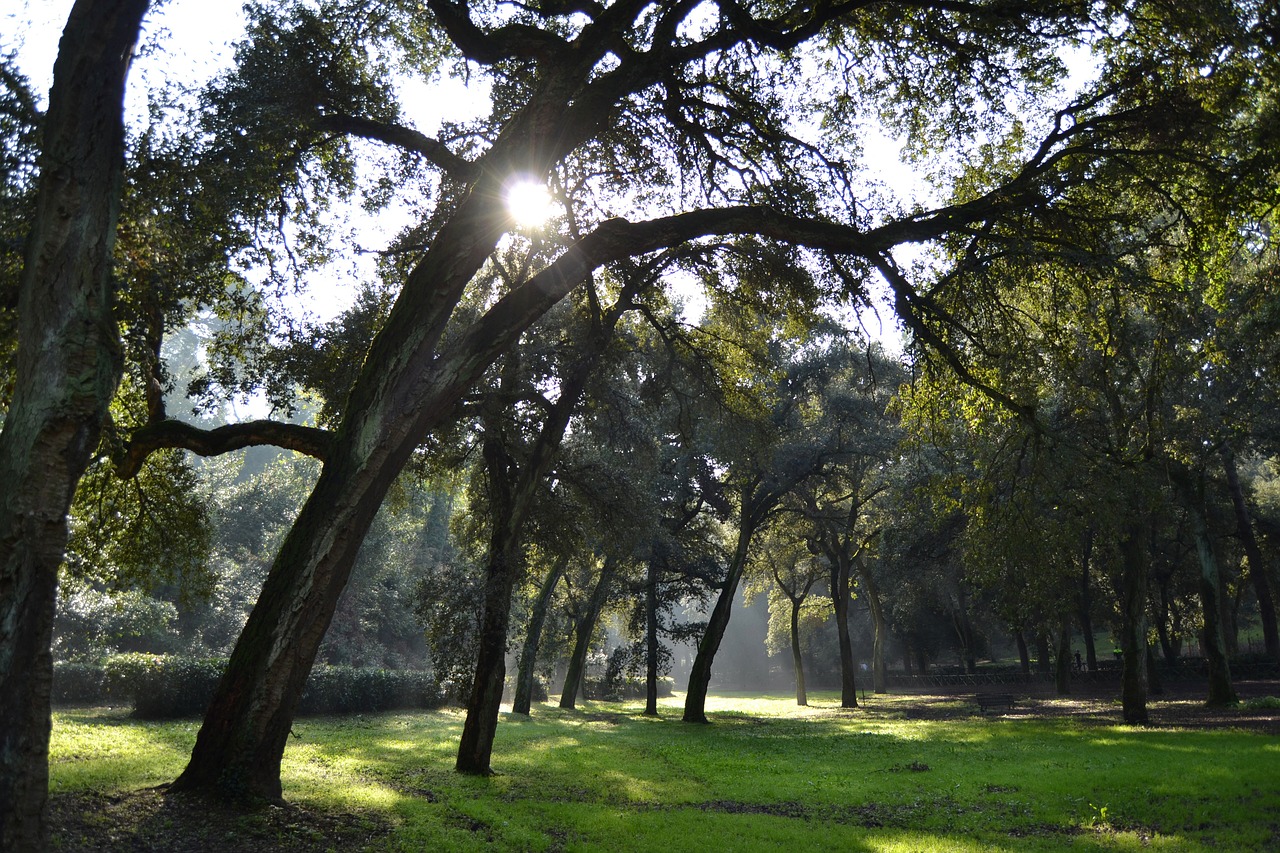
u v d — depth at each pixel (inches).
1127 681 965.8
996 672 2272.4
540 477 629.6
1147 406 703.1
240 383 598.2
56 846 282.7
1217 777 545.6
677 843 392.2
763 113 561.6
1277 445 1208.8
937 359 627.2
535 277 451.2
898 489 1301.7
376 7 533.0
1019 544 636.7
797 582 2089.1
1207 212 518.9
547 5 480.4
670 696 2429.9
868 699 1925.4
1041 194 541.3
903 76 581.6
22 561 244.7
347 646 1697.8
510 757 716.0
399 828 377.7
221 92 455.2
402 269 621.0
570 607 1568.7
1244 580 1765.5
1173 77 504.1
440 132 597.9
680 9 468.1
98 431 269.6
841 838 409.4
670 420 1047.6
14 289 336.5
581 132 461.4
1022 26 501.0
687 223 484.7
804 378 1254.3
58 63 278.5
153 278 414.6
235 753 375.2
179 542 617.3
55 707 958.4
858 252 524.4
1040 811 479.8
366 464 400.5
